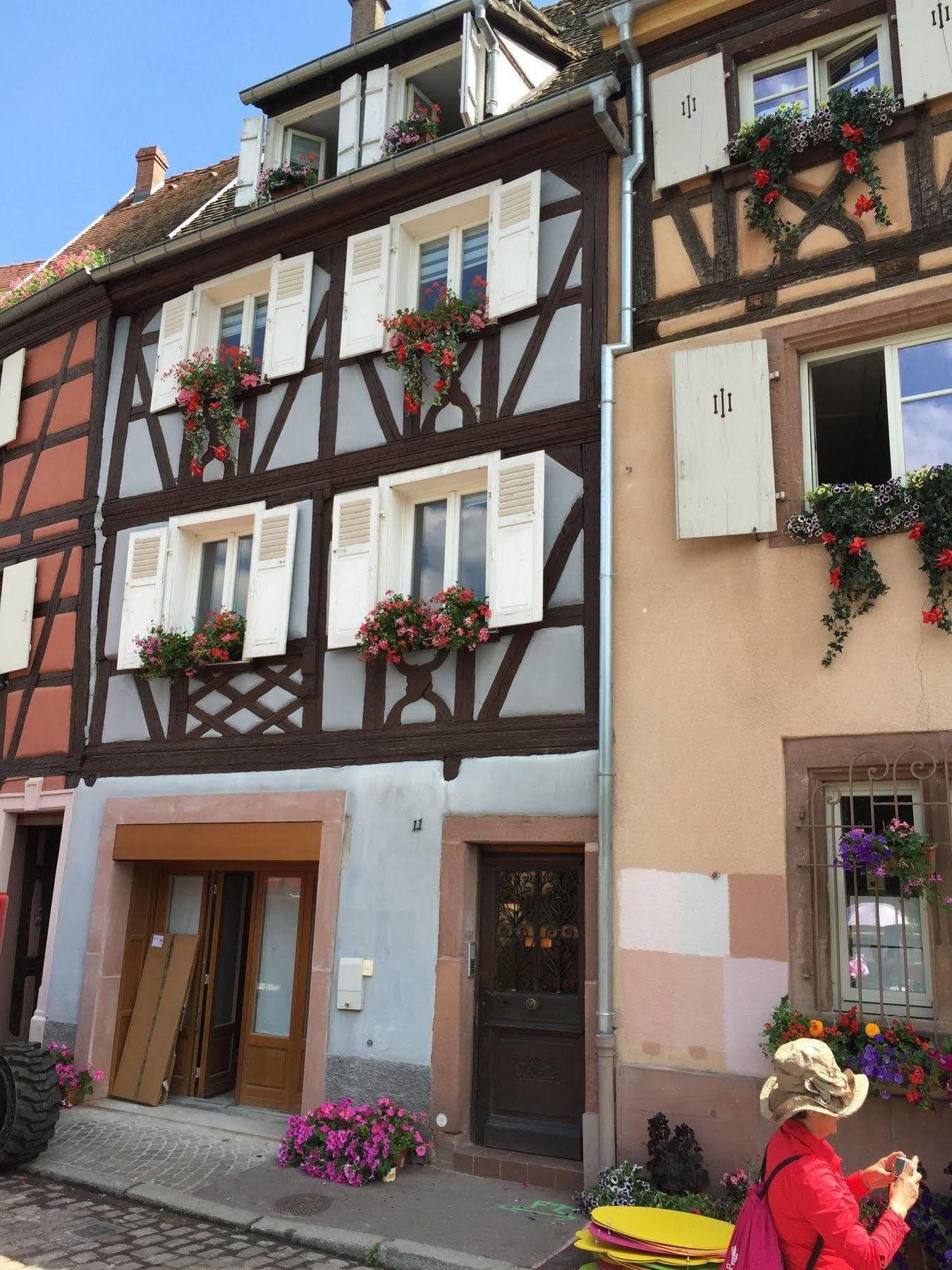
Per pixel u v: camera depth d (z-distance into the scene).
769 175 6.79
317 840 7.85
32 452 10.84
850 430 6.62
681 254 7.19
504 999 7.05
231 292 9.77
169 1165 6.71
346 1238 5.41
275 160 10.05
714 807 6.18
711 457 6.50
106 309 10.52
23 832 10.12
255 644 8.50
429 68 9.43
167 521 9.49
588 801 6.74
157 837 8.73
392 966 7.28
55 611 10.09
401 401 8.34
